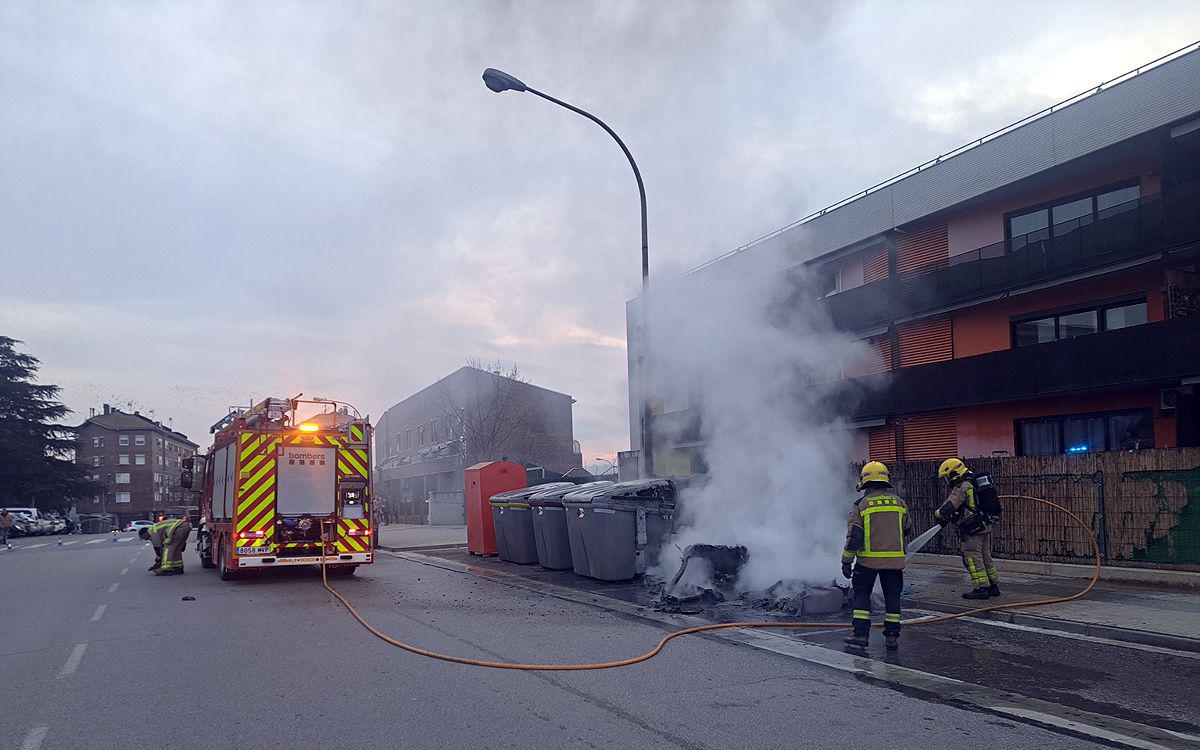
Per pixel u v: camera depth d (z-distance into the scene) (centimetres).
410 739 531
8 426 5881
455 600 1190
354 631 936
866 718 572
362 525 1505
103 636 938
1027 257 2064
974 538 1057
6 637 955
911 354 2430
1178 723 561
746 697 630
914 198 2359
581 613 1055
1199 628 847
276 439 1467
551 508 1514
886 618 805
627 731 544
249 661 783
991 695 633
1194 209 1719
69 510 6688
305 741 532
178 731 561
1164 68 1795
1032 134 2055
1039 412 2088
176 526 1688
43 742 543
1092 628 870
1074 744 517
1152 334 1783
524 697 632
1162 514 1181
